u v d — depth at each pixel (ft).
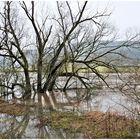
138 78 66.95
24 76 125.49
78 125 65.82
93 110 84.28
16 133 62.80
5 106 95.30
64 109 89.15
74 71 134.31
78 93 124.67
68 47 122.31
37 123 71.36
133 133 57.72
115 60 115.96
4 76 122.31
